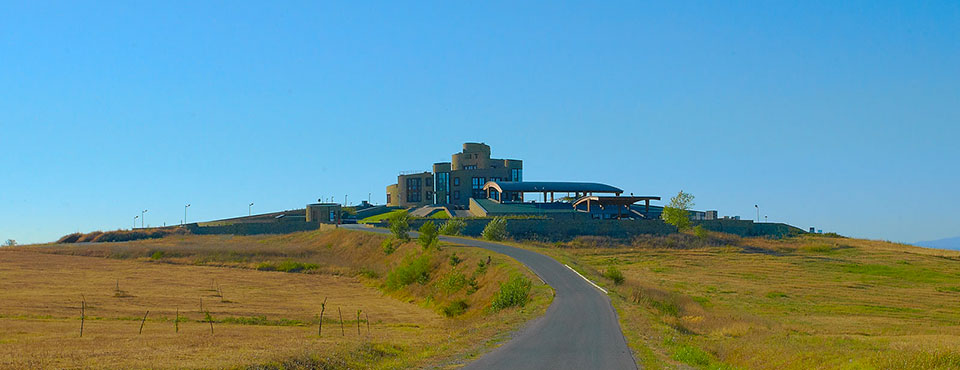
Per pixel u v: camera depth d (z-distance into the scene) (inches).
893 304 2381.9
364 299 2790.4
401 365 928.9
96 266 3836.1
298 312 2271.2
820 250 4468.5
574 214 5649.6
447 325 1760.6
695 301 2342.5
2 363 869.8
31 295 2529.5
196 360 906.1
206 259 4055.1
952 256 4178.2
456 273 2623.0
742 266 3609.7
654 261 3796.8
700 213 6781.5
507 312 1760.6
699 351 1062.4
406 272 2987.2
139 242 5693.9
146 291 2785.4
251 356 929.5
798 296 2556.6
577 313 1577.3
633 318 1497.3
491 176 7834.6
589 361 956.6
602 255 4052.7
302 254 4269.2
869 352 1018.1
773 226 5846.5
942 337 1343.5
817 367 964.6
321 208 6525.6
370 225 5679.1
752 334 1440.7
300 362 900.0
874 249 4566.9
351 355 992.9
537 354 1021.2
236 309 2294.5
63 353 995.3
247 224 6545.3
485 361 955.3
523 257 3029.0
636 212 5949.8
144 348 1088.8
